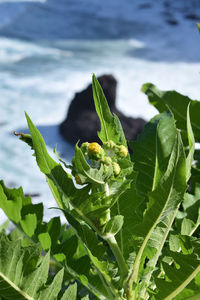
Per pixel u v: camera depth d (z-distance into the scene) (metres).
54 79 14.00
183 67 15.36
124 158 0.56
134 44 17.05
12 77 13.91
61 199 0.55
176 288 0.52
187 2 19.31
